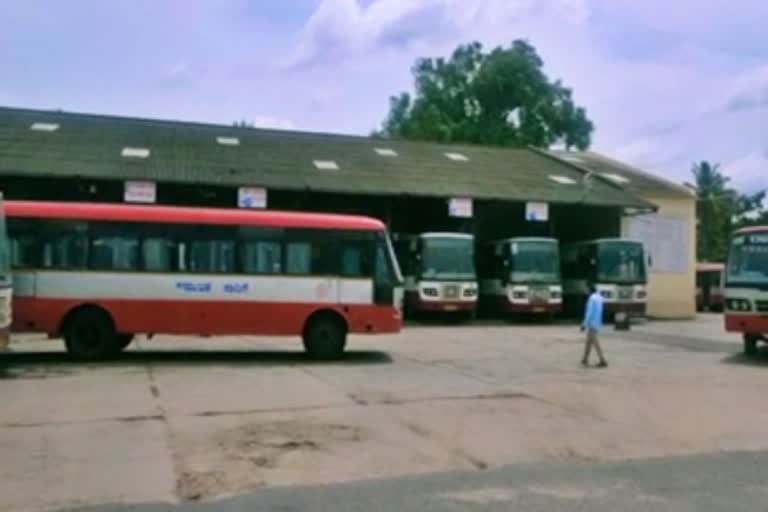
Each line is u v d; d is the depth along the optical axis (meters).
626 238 32.97
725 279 18.17
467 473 7.31
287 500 6.38
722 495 6.55
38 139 27.92
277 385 12.63
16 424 9.32
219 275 16.09
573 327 26.95
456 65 62.28
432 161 33.81
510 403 11.19
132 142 29.53
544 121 59.47
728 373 14.91
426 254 28.20
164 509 6.15
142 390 11.94
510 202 29.36
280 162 29.48
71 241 15.68
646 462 7.81
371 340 21.61
